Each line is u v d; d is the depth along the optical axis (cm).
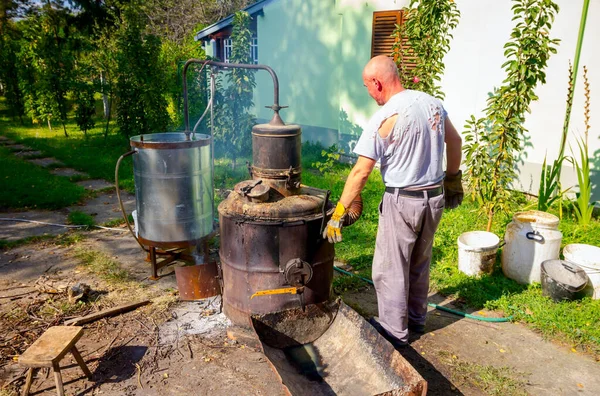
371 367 275
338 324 322
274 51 1070
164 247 406
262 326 310
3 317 353
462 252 421
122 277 424
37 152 977
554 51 430
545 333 336
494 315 364
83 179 785
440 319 359
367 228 541
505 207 471
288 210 306
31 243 504
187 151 388
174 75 1212
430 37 577
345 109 895
